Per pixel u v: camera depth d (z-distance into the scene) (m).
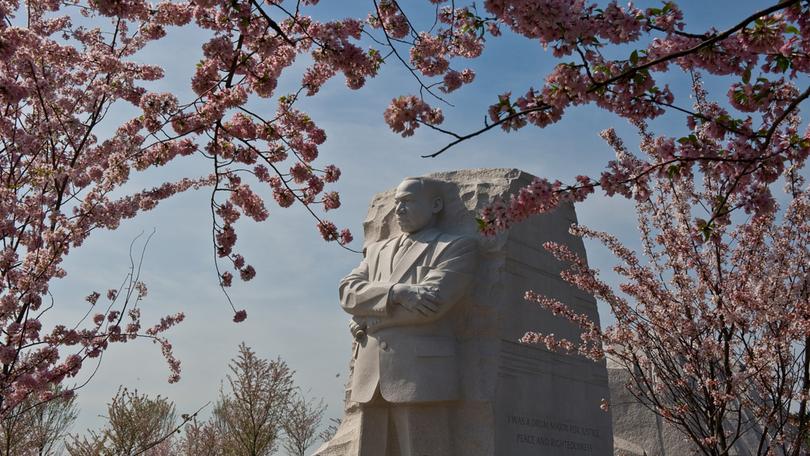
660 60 4.89
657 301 8.41
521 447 9.28
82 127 7.74
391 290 9.38
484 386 9.23
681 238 8.33
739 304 7.65
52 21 8.23
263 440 26.39
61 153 7.79
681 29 5.11
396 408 9.30
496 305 9.52
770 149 5.49
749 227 8.14
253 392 26.53
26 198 7.34
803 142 5.41
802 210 8.29
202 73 6.28
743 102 5.35
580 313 10.82
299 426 29.12
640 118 5.51
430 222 10.21
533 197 5.53
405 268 9.72
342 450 10.35
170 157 7.27
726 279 8.13
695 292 8.17
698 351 8.01
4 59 6.19
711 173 5.61
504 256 9.73
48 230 7.18
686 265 8.26
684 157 5.45
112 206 7.33
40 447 18.38
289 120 7.03
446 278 9.32
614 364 15.95
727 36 4.87
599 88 5.21
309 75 6.98
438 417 9.16
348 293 9.78
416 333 9.32
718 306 7.90
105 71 7.80
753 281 7.99
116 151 7.29
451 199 10.34
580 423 10.27
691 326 7.91
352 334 9.78
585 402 10.46
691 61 5.24
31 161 7.43
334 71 6.56
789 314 7.73
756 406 8.30
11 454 17.23
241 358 27.14
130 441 21.67
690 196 8.49
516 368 9.53
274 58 6.50
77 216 7.26
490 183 10.25
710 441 7.82
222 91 6.36
